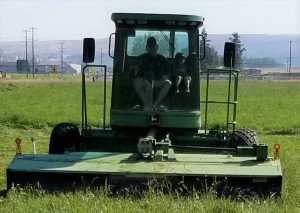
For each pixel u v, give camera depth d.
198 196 8.53
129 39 11.11
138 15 10.84
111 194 8.84
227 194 9.01
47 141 18.88
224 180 8.93
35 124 22.78
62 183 9.20
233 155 10.06
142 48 11.12
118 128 11.12
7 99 37.56
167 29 11.09
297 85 69.31
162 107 11.00
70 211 7.81
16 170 9.05
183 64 11.07
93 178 9.12
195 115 10.98
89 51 10.74
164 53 11.09
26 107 30.45
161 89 11.02
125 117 11.01
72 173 8.98
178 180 8.95
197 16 10.88
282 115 28.14
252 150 10.02
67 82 74.81
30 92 47.28
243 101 38.31
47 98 39.47
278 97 44.03
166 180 8.83
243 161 9.36
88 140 11.26
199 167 9.07
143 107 11.01
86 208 7.93
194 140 11.13
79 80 88.38
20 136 19.80
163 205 7.99
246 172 8.95
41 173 9.14
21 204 8.23
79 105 32.97
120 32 11.12
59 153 11.02
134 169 8.95
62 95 43.31
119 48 11.12
